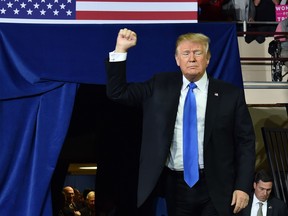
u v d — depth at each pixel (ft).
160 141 15.31
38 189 18.22
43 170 18.33
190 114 15.37
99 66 18.90
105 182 22.94
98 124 23.31
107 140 22.98
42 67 18.71
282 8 34.63
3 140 18.30
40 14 19.49
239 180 15.11
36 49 18.78
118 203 22.80
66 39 18.89
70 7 19.61
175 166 15.46
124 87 15.44
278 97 29.78
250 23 33.19
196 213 15.61
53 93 18.70
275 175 26.68
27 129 18.44
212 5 33.32
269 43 30.63
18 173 18.26
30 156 18.47
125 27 19.11
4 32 18.67
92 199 29.27
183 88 15.66
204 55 15.33
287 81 29.55
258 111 29.60
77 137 27.40
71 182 33.17
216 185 15.26
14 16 19.38
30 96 18.57
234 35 19.60
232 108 15.42
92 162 27.81
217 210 15.14
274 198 24.02
